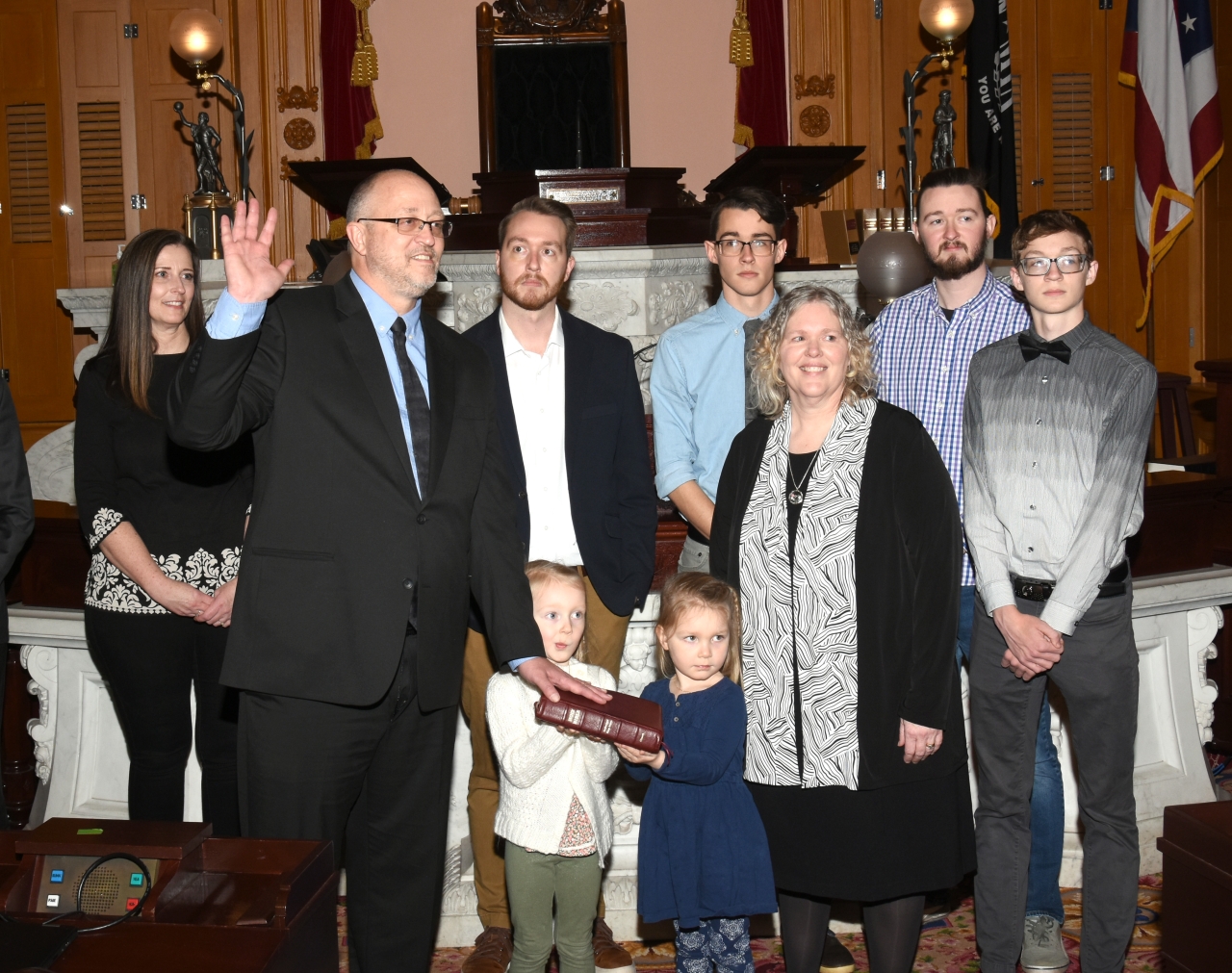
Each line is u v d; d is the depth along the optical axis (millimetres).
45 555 3004
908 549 2002
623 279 3980
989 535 2176
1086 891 2199
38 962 1239
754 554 2070
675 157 7695
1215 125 6762
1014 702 2176
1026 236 2133
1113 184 7703
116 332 2316
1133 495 2088
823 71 7594
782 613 2029
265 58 7434
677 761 1968
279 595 1776
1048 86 7625
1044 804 2430
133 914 1355
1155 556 3068
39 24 7430
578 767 2072
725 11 7660
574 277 3973
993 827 2209
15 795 3385
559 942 2111
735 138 7629
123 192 7480
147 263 2299
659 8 7625
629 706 1888
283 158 7477
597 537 2422
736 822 2010
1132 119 7664
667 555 2896
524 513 2404
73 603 3004
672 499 2535
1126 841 2158
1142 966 2451
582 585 2135
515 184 4785
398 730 1913
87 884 1401
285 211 7488
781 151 4891
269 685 1770
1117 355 2088
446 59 7555
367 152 7445
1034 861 2439
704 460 2574
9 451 2160
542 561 2156
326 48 7383
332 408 1795
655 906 2037
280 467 1797
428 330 1965
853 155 4977
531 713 2051
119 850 1428
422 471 1863
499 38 7273
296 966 1368
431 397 1893
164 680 2377
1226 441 3605
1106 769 2156
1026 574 2152
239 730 1854
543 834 2041
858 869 1959
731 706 2016
